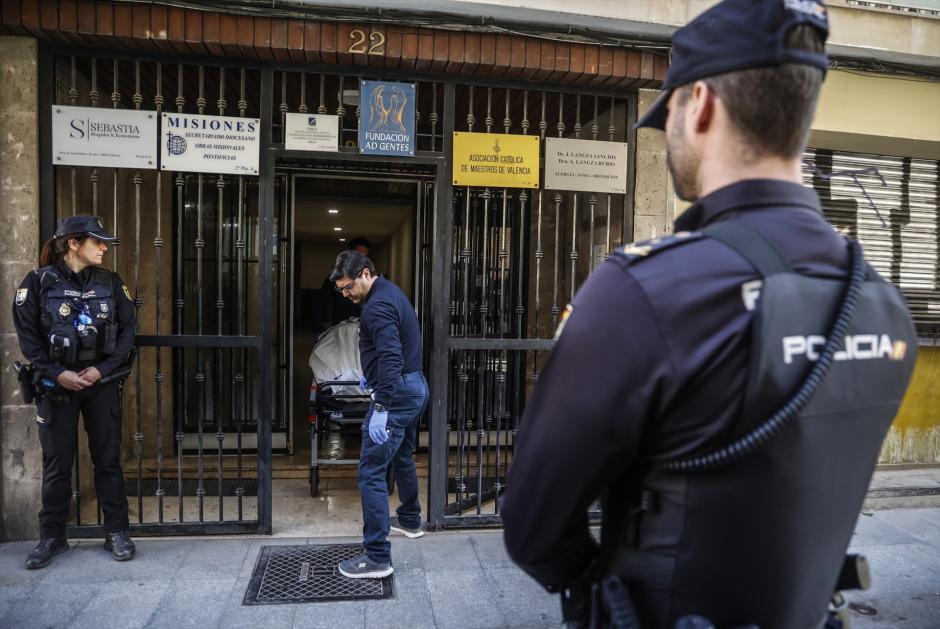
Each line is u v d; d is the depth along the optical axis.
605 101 4.27
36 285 3.25
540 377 0.91
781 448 0.78
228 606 2.99
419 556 3.58
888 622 3.00
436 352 3.91
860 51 4.27
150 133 3.60
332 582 3.25
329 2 3.46
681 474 0.83
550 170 3.98
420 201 5.47
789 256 0.83
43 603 2.97
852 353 0.83
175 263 5.18
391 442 3.35
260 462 3.82
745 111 0.88
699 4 3.81
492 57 3.66
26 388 3.26
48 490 3.36
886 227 5.18
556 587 1.08
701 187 0.96
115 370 3.38
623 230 4.11
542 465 0.87
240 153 3.68
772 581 0.84
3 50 3.43
